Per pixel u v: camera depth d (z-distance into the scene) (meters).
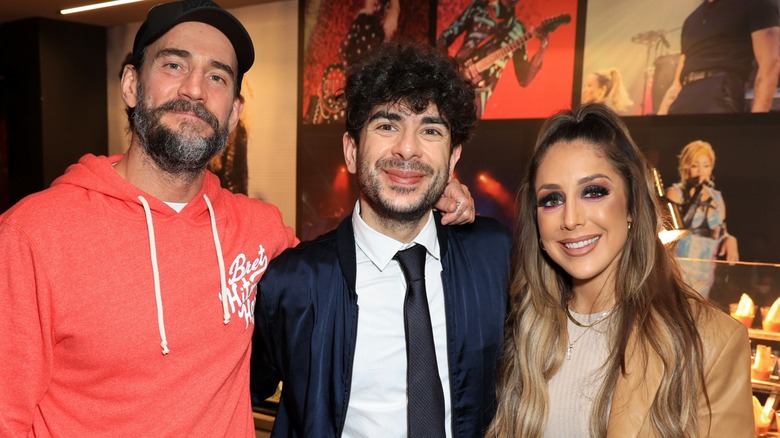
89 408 1.37
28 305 1.29
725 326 1.46
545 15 4.30
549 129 1.65
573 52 4.21
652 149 3.96
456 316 1.71
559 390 1.60
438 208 1.74
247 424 1.61
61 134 6.64
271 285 1.69
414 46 1.73
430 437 1.58
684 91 3.82
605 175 1.54
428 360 1.61
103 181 1.41
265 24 5.66
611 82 4.09
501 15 4.48
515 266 1.76
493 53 4.54
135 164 1.48
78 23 6.65
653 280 1.55
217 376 1.49
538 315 1.68
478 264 1.78
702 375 1.42
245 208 1.74
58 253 1.31
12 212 1.32
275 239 1.75
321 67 5.33
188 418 1.43
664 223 1.88
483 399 1.72
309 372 1.67
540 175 1.61
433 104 1.62
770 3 3.50
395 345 1.65
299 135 5.52
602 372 1.54
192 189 1.53
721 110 3.70
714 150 3.74
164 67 1.47
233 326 1.55
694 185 3.81
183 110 1.46
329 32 5.26
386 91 1.58
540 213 1.62
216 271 1.53
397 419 1.63
